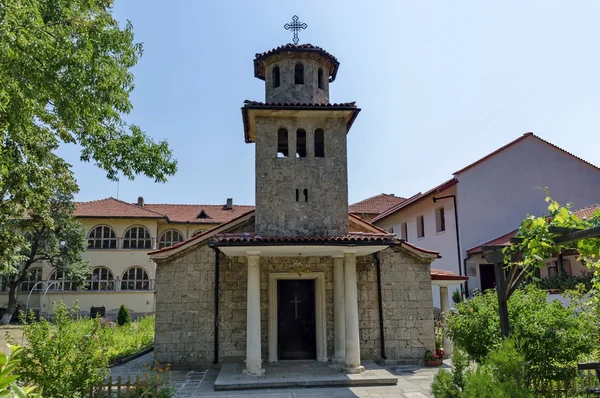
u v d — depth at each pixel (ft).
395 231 105.81
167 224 138.72
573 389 24.58
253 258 41.27
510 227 76.69
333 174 44.98
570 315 26.91
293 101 46.78
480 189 77.15
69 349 26.63
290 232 43.37
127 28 36.35
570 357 24.72
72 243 109.81
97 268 125.39
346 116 45.80
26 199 53.11
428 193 79.36
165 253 47.06
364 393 35.24
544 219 23.04
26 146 47.34
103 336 48.70
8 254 60.49
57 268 109.60
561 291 55.42
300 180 44.57
